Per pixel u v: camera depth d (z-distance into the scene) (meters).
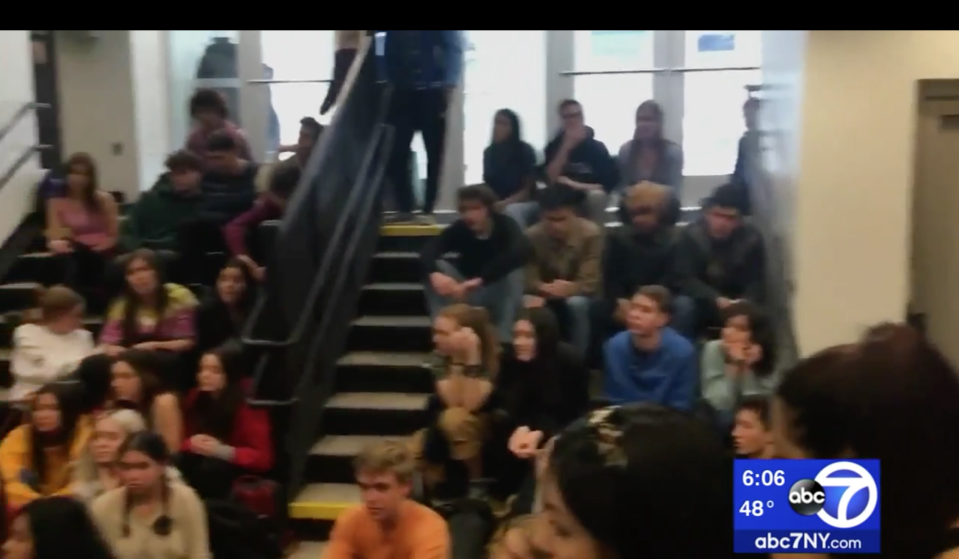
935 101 4.16
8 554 2.50
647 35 7.58
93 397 4.03
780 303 4.55
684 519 0.78
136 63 7.57
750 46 7.45
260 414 4.04
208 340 4.63
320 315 4.71
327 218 4.90
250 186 5.61
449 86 6.27
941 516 0.81
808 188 4.16
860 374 0.83
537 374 3.74
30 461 3.93
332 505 4.11
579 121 5.88
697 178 7.54
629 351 3.94
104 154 7.57
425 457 3.70
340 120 5.18
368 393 4.91
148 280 4.63
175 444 3.92
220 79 8.10
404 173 6.30
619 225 5.06
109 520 3.20
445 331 3.70
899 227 4.12
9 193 5.77
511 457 3.66
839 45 4.09
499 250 4.83
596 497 0.79
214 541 3.62
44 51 7.44
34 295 5.10
